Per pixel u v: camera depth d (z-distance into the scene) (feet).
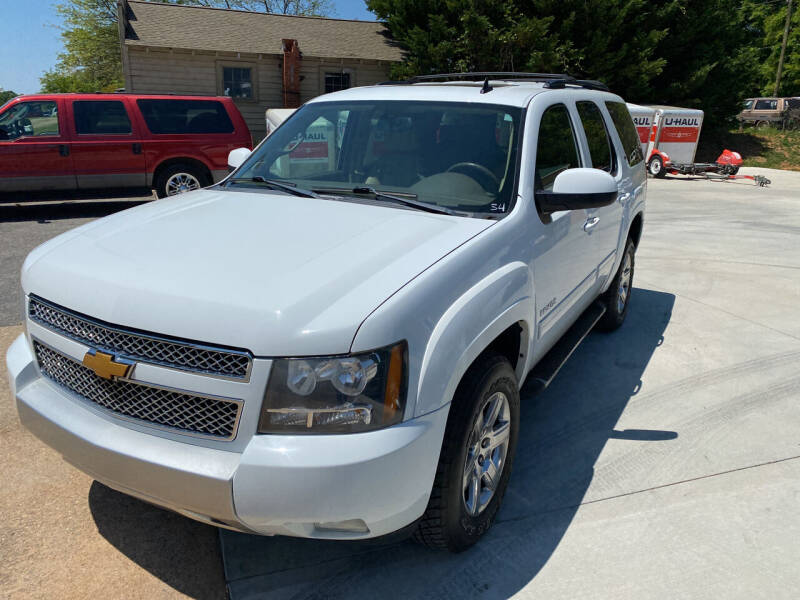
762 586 8.25
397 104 11.30
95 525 9.05
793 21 150.00
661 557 8.75
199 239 8.12
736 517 9.66
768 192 51.34
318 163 11.20
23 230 28.99
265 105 68.69
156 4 69.62
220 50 63.93
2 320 16.87
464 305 7.52
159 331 6.67
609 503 9.97
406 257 7.64
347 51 71.26
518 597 7.97
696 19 73.26
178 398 6.73
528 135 10.25
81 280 7.36
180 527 9.12
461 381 7.84
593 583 8.23
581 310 13.55
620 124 15.89
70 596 7.75
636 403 13.50
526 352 9.67
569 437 12.02
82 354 7.18
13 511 9.24
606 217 13.43
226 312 6.53
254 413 6.44
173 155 33.65
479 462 8.75
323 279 6.98
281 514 6.42
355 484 6.39
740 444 11.87
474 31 64.69
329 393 6.41
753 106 112.57
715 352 16.42
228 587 8.01
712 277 24.00
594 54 68.80
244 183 11.12
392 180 10.29
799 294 21.90
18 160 30.83
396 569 8.41
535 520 9.49
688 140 63.41
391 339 6.60
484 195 9.64
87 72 139.54
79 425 7.22
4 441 10.98
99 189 32.71
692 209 41.39
